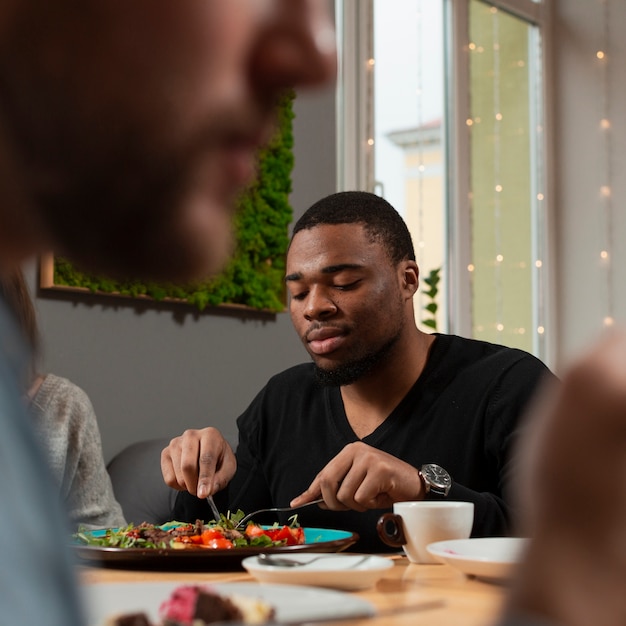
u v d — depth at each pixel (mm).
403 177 3816
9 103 228
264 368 3135
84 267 256
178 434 2852
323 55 236
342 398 1671
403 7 3867
